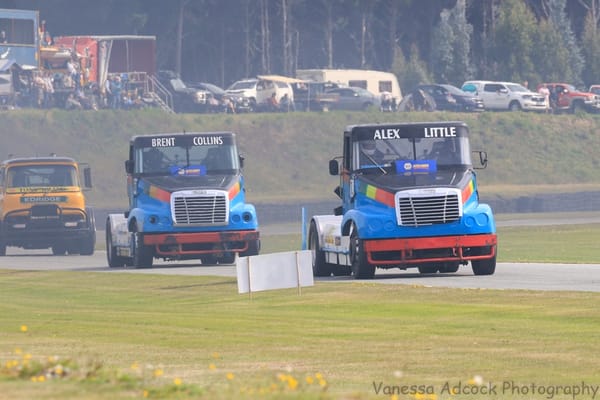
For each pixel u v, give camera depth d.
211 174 131.88
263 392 39.47
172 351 65.44
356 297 91.31
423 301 87.06
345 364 60.44
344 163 109.06
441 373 57.69
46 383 41.72
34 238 169.38
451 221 104.44
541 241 168.50
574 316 76.44
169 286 109.25
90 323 79.94
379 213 104.56
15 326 78.62
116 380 42.75
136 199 131.75
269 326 76.38
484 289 92.81
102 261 154.62
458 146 107.19
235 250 131.12
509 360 61.22
